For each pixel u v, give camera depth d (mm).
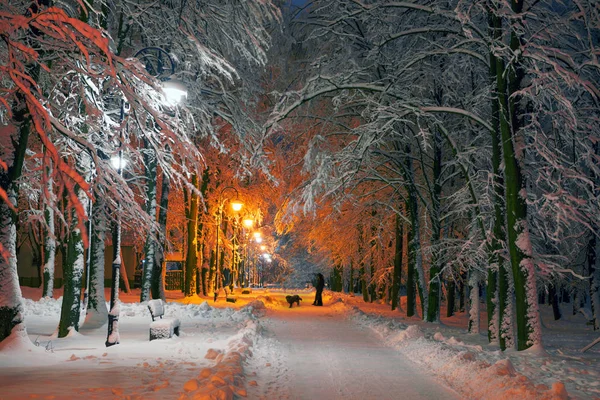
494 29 16641
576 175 15500
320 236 38562
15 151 12344
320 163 21359
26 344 12031
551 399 7730
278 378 10188
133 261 52844
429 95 23906
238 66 24203
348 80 20562
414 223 27500
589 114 17969
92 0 13742
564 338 22641
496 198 16969
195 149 12297
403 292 58531
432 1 21406
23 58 10070
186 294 35156
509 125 15789
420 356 13180
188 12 16688
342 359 12820
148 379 9266
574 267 30328
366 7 20250
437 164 25688
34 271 50656
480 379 9484
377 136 19938
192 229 35250
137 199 29250
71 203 5109
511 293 16188
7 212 12320
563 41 17375
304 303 41469
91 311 18828
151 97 12086
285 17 26125
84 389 8305
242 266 70188
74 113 12320
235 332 17359
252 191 39250
